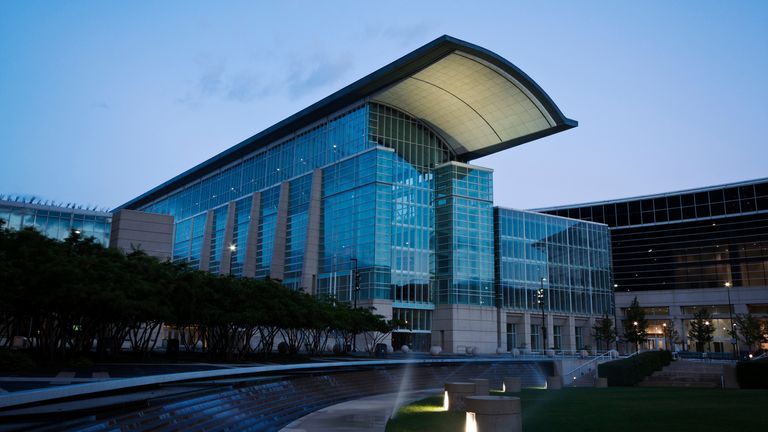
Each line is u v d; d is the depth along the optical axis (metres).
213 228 102.75
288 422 21.89
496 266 83.62
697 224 104.62
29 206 55.44
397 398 29.02
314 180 81.62
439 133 85.06
